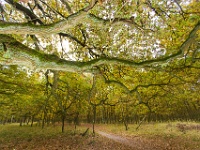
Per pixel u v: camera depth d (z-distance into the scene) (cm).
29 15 478
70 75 1002
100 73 459
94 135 2098
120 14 350
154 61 475
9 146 1406
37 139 1758
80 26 586
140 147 1371
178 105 3062
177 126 2636
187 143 1378
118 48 678
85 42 666
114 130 2869
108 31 503
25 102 1506
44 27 247
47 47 654
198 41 661
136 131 2548
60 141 1666
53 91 942
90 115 5234
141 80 898
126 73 830
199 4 553
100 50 625
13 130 2594
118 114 4253
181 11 541
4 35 251
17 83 1112
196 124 2827
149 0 436
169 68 802
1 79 1058
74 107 2194
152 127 2894
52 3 521
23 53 259
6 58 251
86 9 247
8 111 2302
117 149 1334
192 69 876
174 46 693
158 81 938
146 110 2111
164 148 1276
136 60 734
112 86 954
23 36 484
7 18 460
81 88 1335
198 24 502
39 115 3184
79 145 1501
